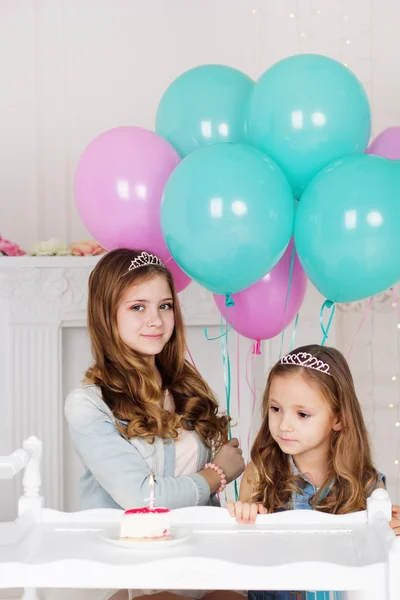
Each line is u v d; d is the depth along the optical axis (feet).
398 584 4.13
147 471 5.74
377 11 10.91
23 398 9.82
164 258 6.50
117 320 6.07
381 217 5.59
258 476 6.07
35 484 5.19
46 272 9.78
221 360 10.16
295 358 5.88
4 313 9.82
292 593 5.50
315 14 10.85
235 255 5.65
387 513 5.03
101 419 5.86
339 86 5.91
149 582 4.24
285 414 5.74
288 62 6.02
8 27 10.82
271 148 5.98
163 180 6.18
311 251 5.82
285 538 4.77
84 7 10.87
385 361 10.84
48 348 9.84
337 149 5.92
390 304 10.82
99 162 6.22
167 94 6.69
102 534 4.77
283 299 6.43
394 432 10.82
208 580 4.25
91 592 5.60
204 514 5.14
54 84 10.85
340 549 4.51
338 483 5.80
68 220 10.85
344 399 5.80
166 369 6.46
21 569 4.26
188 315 9.97
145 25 10.88
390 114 10.95
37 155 10.80
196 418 6.35
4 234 10.83
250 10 10.85
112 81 10.89
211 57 10.86
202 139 6.40
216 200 5.56
